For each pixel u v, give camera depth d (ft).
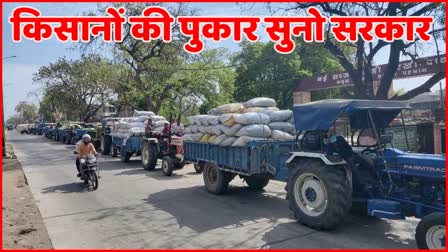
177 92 117.70
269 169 28.53
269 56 127.13
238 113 31.60
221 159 32.01
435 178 18.97
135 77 108.58
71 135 112.88
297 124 23.61
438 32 56.44
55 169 53.11
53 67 173.27
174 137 46.09
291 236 21.31
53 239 21.80
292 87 127.03
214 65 123.34
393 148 22.84
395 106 23.09
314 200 22.61
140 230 23.12
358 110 22.59
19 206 30.12
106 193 34.71
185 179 41.96
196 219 25.25
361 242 20.13
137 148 54.70
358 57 62.59
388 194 21.07
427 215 17.90
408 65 69.10
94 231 23.18
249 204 29.22
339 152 22.95
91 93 171.63
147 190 35.68
